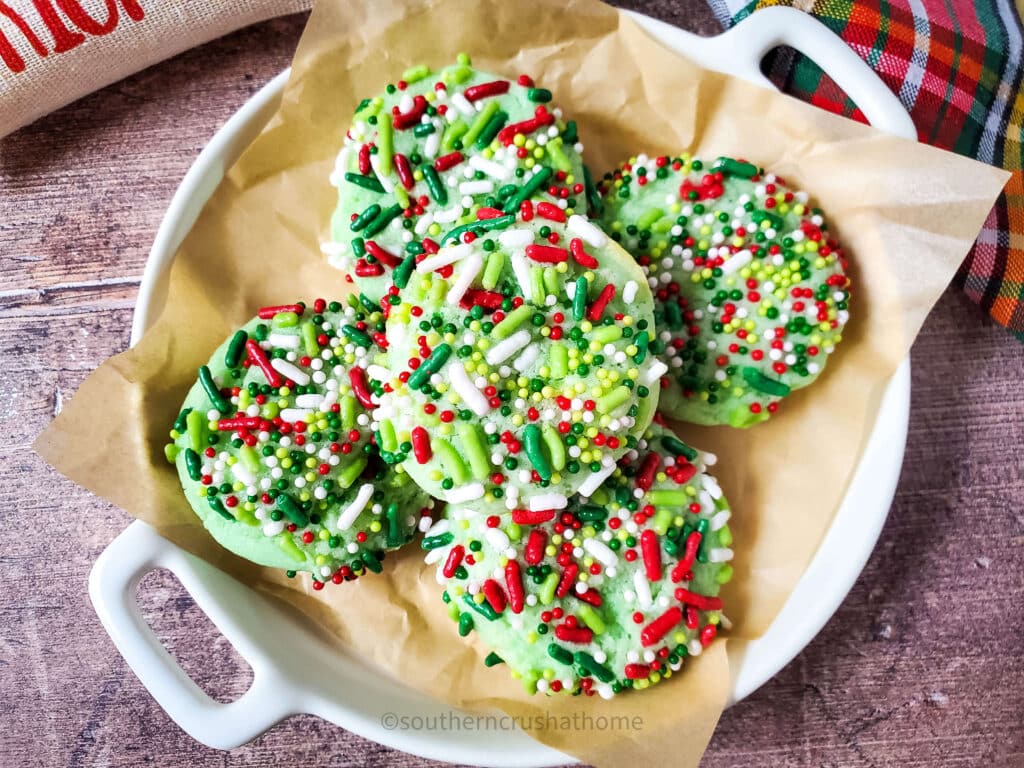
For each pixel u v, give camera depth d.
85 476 0.19
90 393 0.19
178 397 0.19
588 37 0.20
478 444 0.17
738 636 0.19
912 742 0.21
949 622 0.22
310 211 0.20
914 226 0.19
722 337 0.20
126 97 0.22
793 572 0.20
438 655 0.20
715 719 0.18
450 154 0.19
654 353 0.18
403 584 0.20
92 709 0.21
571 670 0.19
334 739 0.21
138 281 0.22
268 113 0.19
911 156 0.19
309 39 0.19
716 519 0.19
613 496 0.19
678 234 0.20
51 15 0.19
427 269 0.17
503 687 0.19
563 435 0.17
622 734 0.19
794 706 0.21
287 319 0.19
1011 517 0.22
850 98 0.20
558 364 0.17
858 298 0.20
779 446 0.20
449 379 0.17
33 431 0.21
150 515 0.19
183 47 0.21
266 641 0.19
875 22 0.20
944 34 0.20
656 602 0.19
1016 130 0.21
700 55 0.19
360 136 0.20
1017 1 0.22
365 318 0.19
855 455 0.20
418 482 0.18
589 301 0.17
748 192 0.20
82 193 0.22
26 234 0.22
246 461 0.18
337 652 0.20
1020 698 0.21
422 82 0.20
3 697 0.21
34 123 0.21
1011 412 0.22
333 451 0.18
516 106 0.20
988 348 0.22
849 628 0.22
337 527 0.19
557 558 0.19
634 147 0.21
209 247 0.19
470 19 0.20
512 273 0.18
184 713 0.17
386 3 0.19
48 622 0.21
